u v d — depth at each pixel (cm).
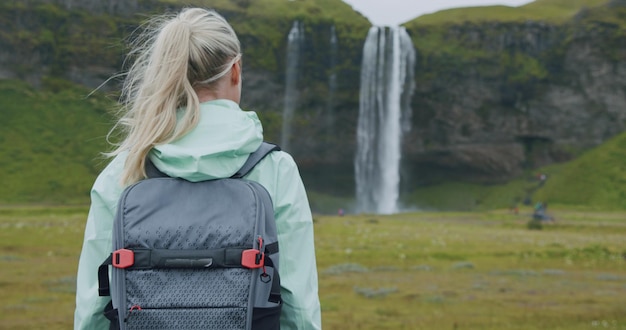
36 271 2044
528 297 1795
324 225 4509
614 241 3784
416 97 10719
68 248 2767
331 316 1468
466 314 1512
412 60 10688
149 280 215
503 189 10550
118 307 215
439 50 10769
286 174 239
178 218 219
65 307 1453
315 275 236
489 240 3666
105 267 223
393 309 1565
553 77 10850
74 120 10262
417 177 11075
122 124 247
